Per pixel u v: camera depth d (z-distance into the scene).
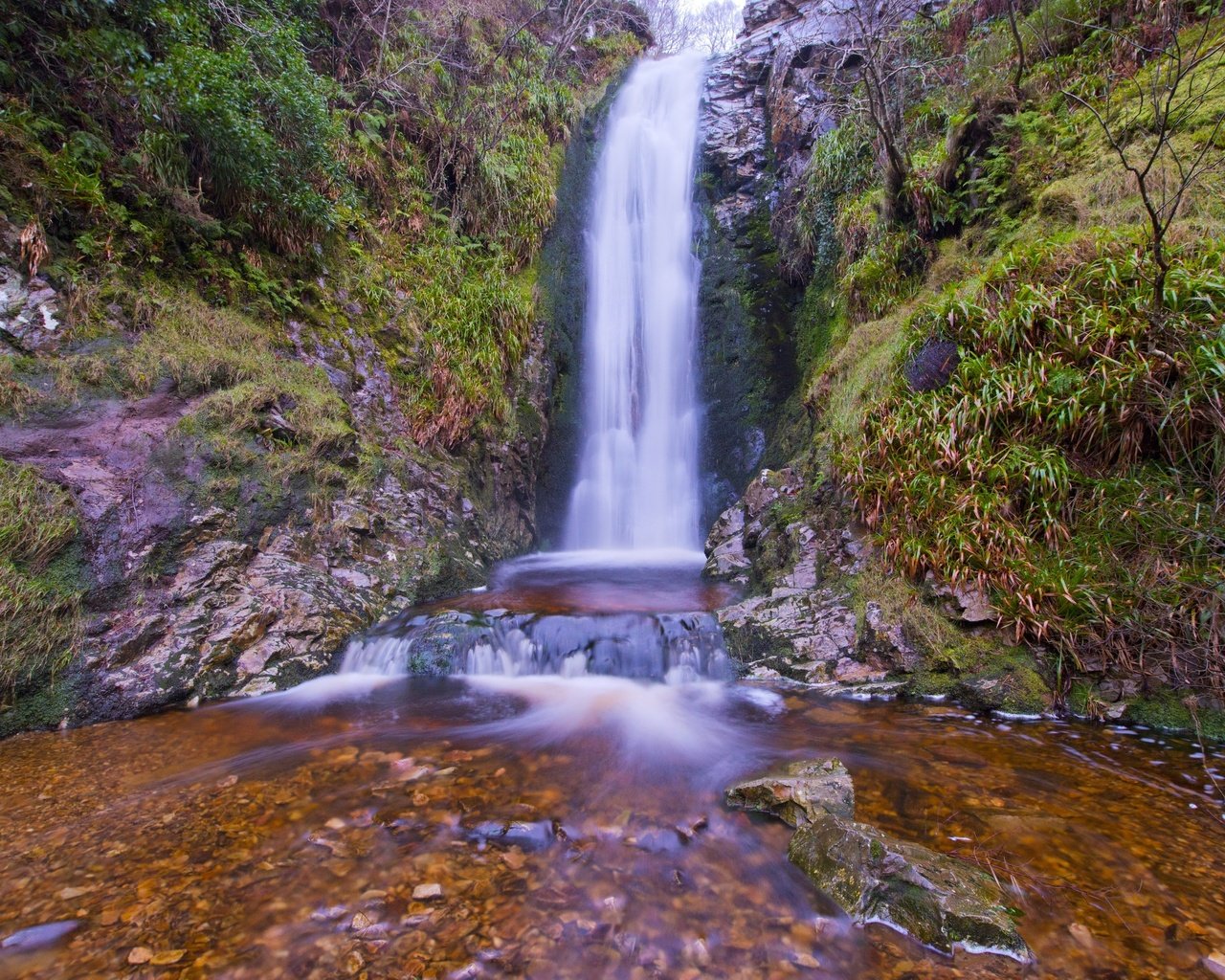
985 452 4.88
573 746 3.86
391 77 9.56
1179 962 2.08
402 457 7.39
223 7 6.70
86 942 2.19
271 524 5.63
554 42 14.48
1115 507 4.28
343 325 7.59
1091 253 5.01
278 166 6.59
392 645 5.31
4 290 4.71
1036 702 4.19
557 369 10.44
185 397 5.46
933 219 7.43
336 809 3.08
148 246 5.74
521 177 10.90
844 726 4.11
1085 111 6.51
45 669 4.05
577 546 10.15
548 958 2.16
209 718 4.27
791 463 7.51
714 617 5.59
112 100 5.84
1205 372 4.00
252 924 2.29
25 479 4.30
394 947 2.19
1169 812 2.99
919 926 2.24
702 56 15.16
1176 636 3.92
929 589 4.84
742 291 11.05
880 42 8.21
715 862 2.71
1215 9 6.26
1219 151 5.23
